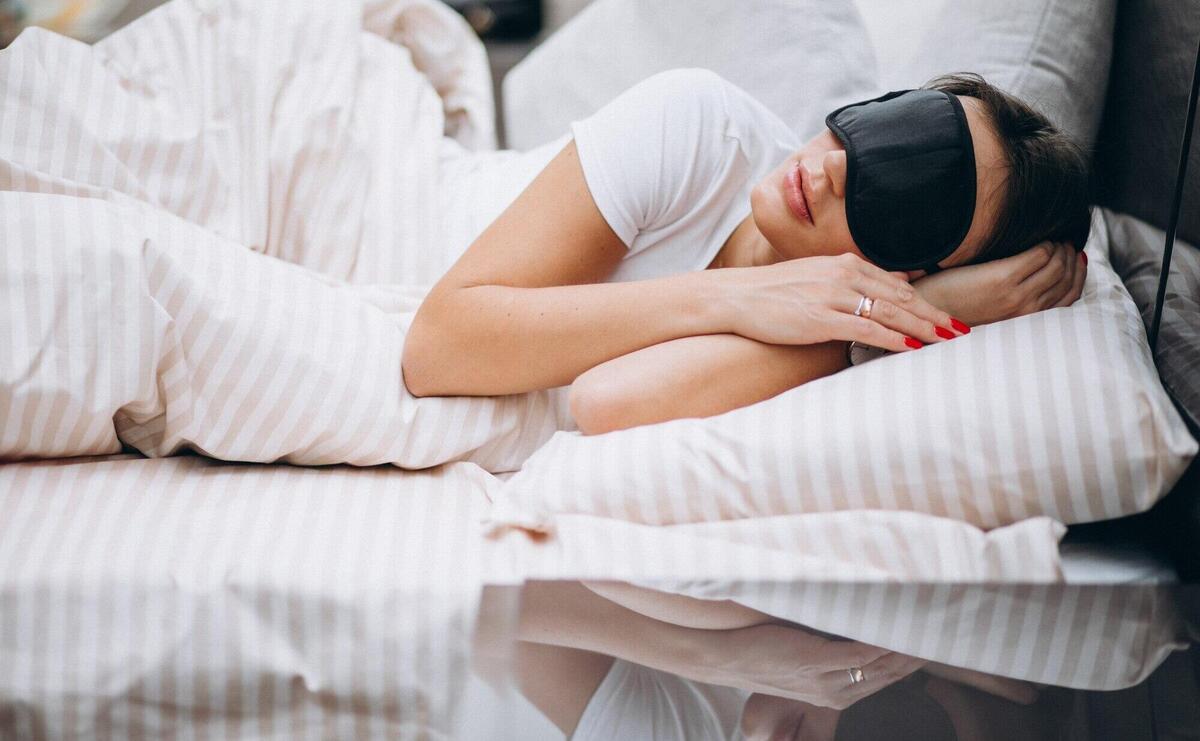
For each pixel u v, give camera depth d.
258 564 0.95
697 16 1.67
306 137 1.39
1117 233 1.40
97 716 0.81
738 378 1.15
